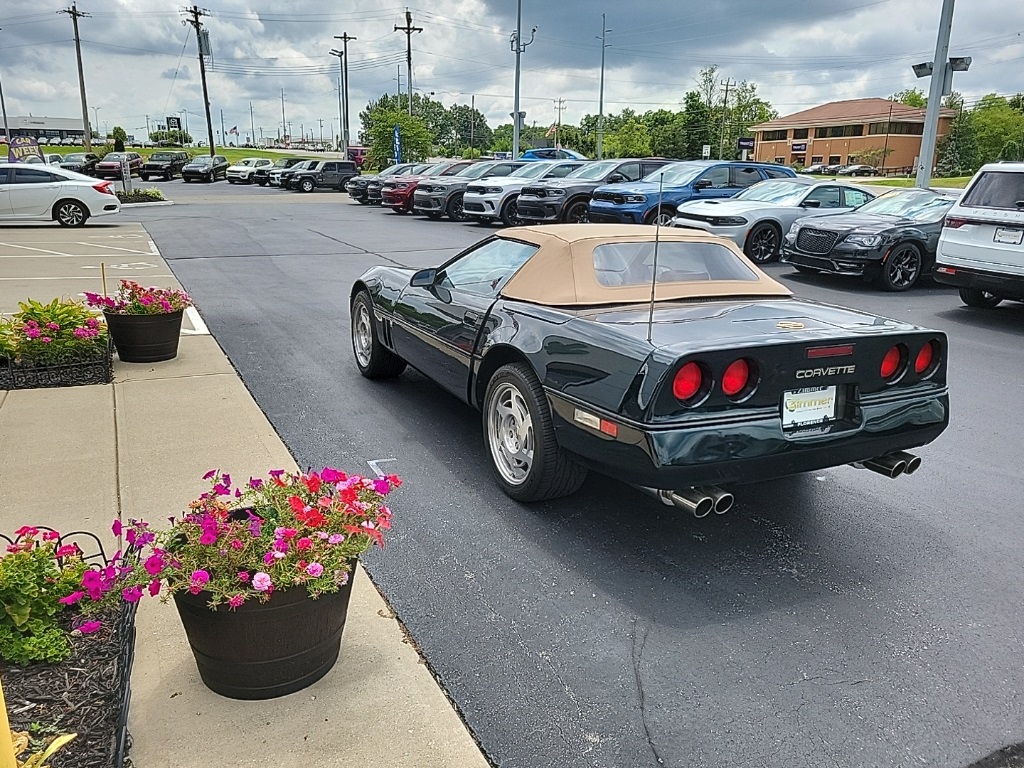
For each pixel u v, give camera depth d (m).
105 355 6.32
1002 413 6.07
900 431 3.78
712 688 2.85
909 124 83.44
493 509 4.23
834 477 4.83
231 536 2.44
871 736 2.63
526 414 4.17
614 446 3.50
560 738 2.58
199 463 4.62
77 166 46.94
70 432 5.08
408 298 5.62
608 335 3.64
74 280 11.53
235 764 2.38
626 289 4.30
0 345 6.04
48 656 2.67
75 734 2.17
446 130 133.38
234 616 2.42
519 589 3.46
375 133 46.00
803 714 2.73
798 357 3.49
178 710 2.58
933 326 9.19
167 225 20.36
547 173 20.66
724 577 3.61
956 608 3.40
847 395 3.71
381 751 2.46
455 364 4.89
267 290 10.88
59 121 134.62
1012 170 9.11
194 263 13.49
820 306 4.34
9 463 4.55
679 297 4.34
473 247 5.28
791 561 3.76
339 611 2.67
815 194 14.27
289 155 92.69
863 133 85.06
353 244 16.31
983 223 9.22
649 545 3.89
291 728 2.53
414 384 6.50
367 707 2.64
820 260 11.72
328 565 2.48
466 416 5.71
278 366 6.93
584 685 2.84
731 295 4.46
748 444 3.40
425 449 5.05
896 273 11.38
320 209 26.62
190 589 2.36
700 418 3.37
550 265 4.41
